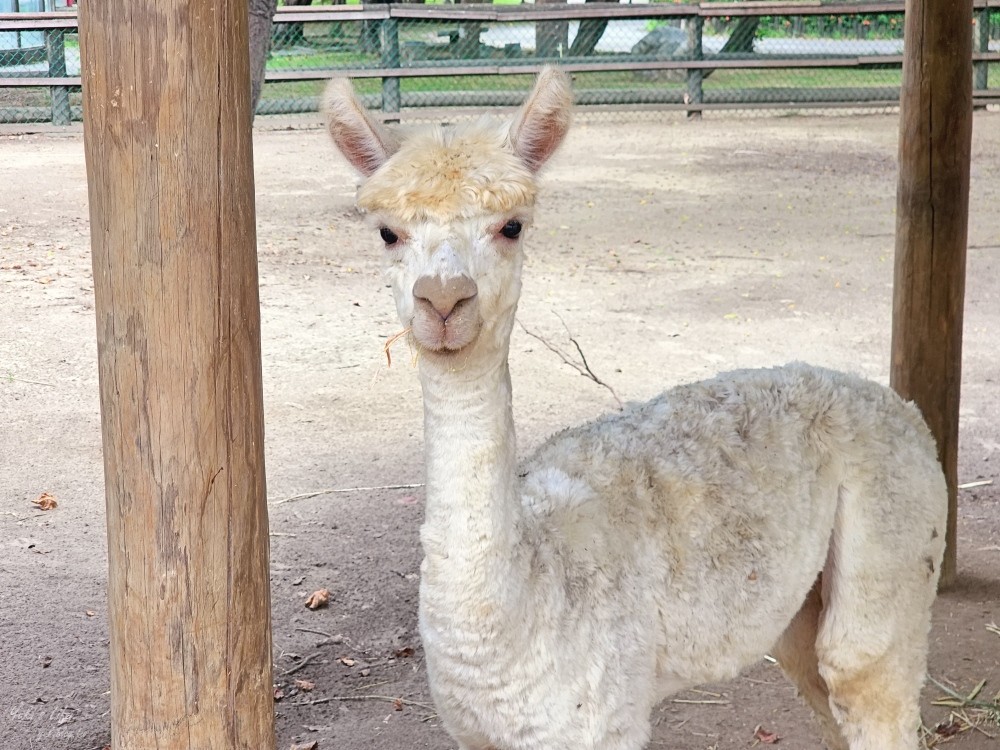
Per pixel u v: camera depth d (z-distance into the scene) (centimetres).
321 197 901
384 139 184
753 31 1330
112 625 166
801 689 243
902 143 318
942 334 319
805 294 654
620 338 573
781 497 213
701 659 210
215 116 153
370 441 450
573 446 212
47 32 1188
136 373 156
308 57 1275
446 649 183
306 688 291
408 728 274
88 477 411
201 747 166
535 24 1307
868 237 787
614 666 193
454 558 178
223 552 163
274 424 464
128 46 149
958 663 298
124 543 161
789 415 220
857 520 220
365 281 679
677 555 204
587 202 895
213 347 157
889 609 221
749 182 968
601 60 1277
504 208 171
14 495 395
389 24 1215
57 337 558
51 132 1186
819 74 1430
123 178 152
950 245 315
